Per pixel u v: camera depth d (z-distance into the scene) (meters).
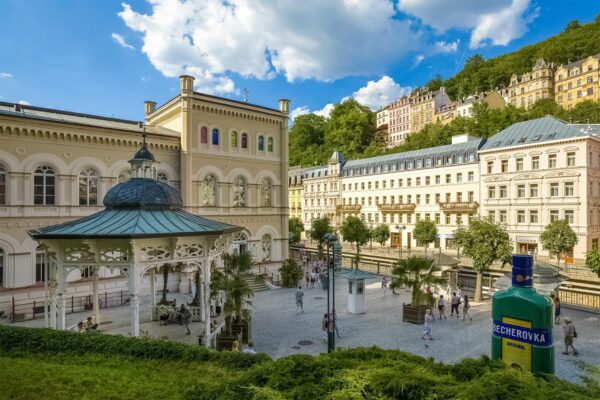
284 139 39.31
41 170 26.59
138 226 16.11
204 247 17.73
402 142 116.81
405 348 19.03
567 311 25.88
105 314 24.55
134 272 15.62
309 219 84.50
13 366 9.57
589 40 106.38
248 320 19.50
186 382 8.73
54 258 17.55
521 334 6.12
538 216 46.62
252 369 7.63
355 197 72.94
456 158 56.25
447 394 5.39
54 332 11.73
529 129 50.16
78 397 7.77
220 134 34.84
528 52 127.31
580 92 91.62
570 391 5.35
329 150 107.75
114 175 29.64
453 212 55.91
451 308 25.66
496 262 42.62
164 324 20.88
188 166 32.41
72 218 27.52
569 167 43.75
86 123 28.12
